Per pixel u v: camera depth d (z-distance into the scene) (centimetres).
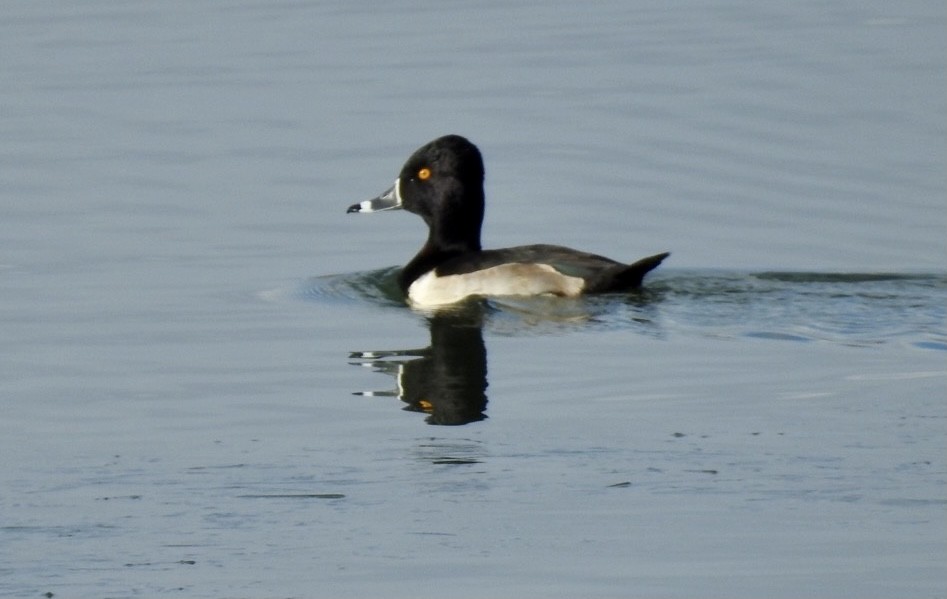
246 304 1584
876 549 895
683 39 2811
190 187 2008
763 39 2805
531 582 864
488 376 1314
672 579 864
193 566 891
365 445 1116
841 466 1023
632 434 1118
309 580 870
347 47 2728
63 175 2053
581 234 1825
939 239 1775
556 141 2184
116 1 3061
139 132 2239
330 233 1859
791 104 2358
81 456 1106
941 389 1219
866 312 1483
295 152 2145
